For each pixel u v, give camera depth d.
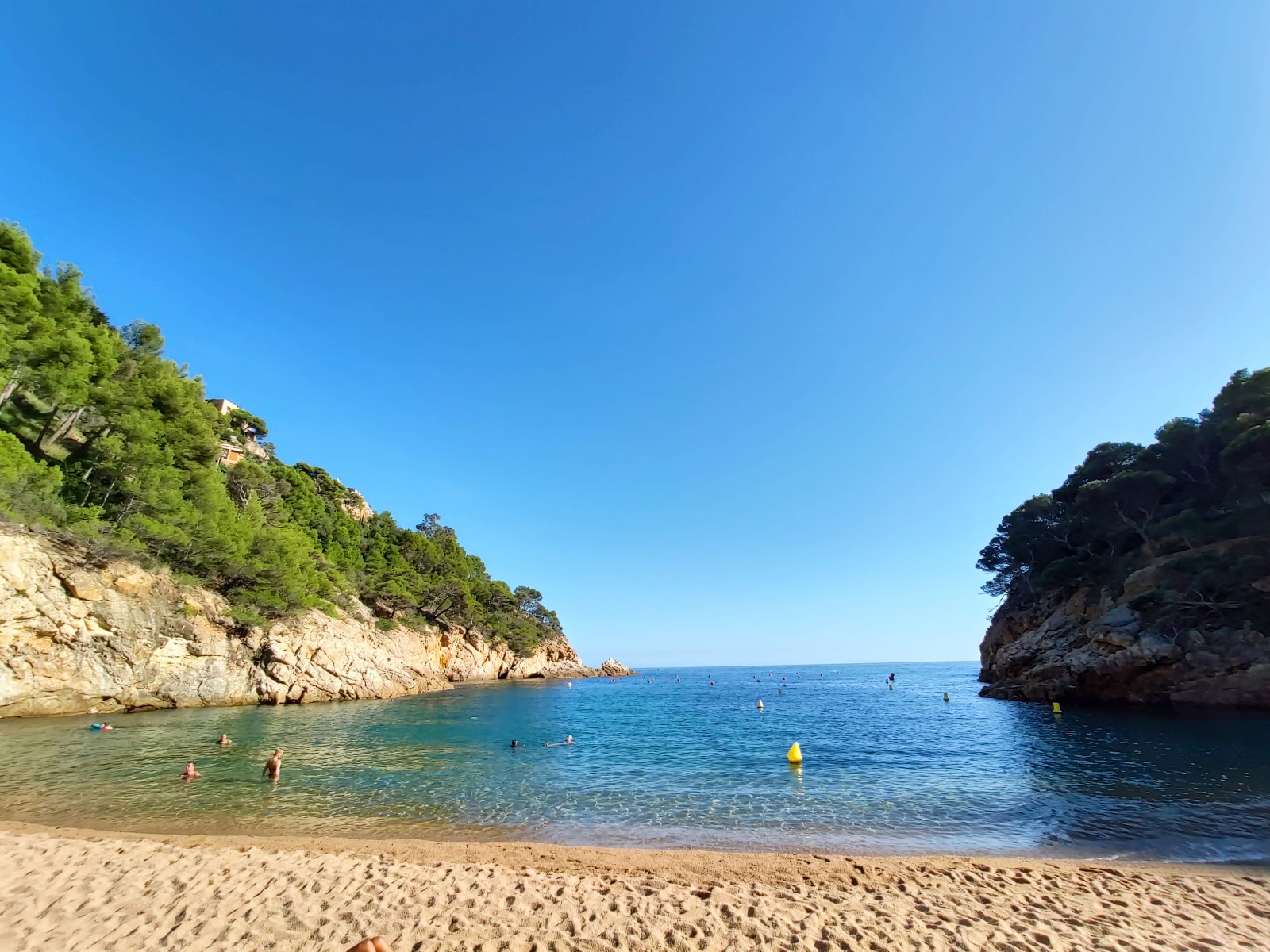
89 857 10.52
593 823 15.41
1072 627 51.09
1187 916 8.75
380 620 73.50
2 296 34.72
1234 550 39.72
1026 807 16.55
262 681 47.28
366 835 13.98
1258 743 25.77
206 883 9.42
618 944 7.62
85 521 36.28
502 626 106.88
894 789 19.34
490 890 9.48
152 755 23.31
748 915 8.62
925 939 7.86
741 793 19.05
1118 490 50.53
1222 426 43.69
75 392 37.06
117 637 36.97
